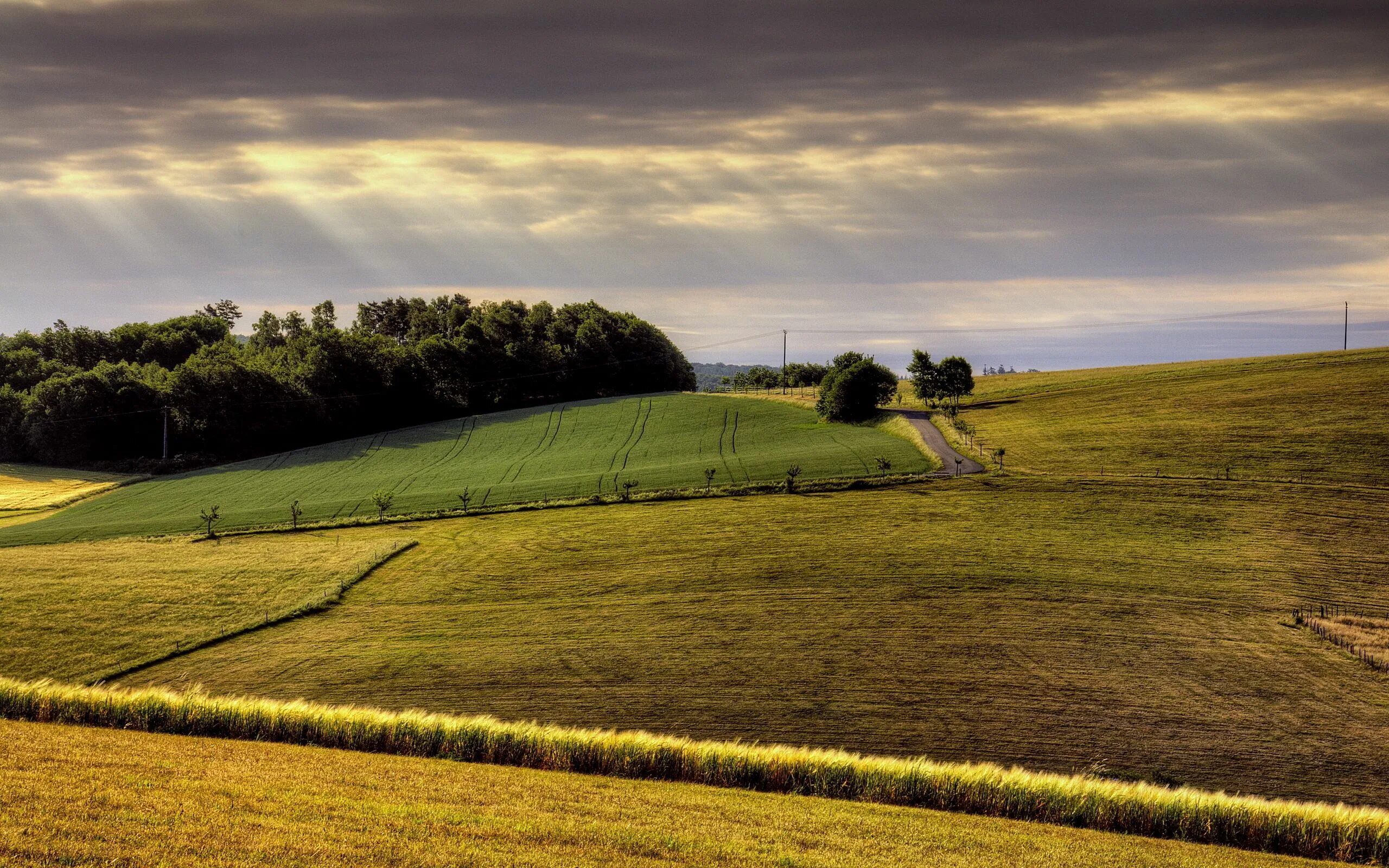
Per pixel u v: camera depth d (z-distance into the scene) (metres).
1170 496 69.62
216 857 15.65
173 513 88.38
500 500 84.00
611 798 21.81
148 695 29.05
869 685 40.97
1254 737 36.03
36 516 89.19
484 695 40.84
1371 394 96.56
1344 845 22.58
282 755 24.50
